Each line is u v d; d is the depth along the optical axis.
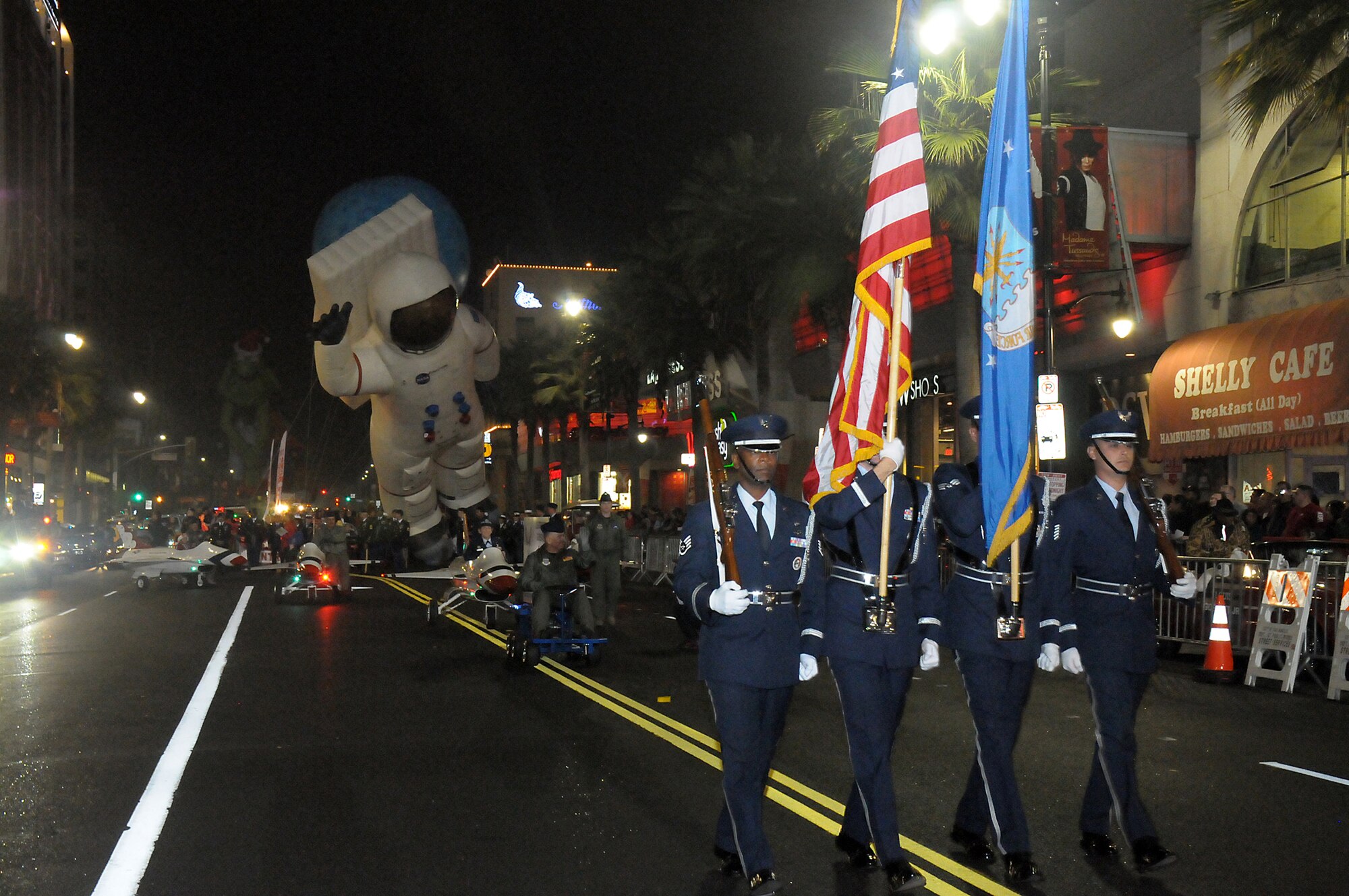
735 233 27.52
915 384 37.00
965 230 21.12
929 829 6.49
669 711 10.41
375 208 26.30
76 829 6.62
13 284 81.00
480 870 5.84
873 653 5.41
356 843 6.32
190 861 6.02
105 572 40.88
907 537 5.55
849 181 22.31
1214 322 22.64
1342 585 11.77
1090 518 5.72
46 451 83.06
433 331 26.16
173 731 9.49
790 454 39.50
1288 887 5.44
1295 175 20.66
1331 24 15.03
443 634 17.25
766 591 5.27
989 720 5.60
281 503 43.38
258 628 18.27
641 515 39.81
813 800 7.15
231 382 48.38
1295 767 8.16
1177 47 23.73
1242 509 20.56
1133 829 5.67
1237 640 13.34
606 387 49.25
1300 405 18.69
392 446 29.12
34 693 11.57
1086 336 26.64
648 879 5.68
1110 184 21.81
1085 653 5.78
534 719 10.00
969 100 20.61
